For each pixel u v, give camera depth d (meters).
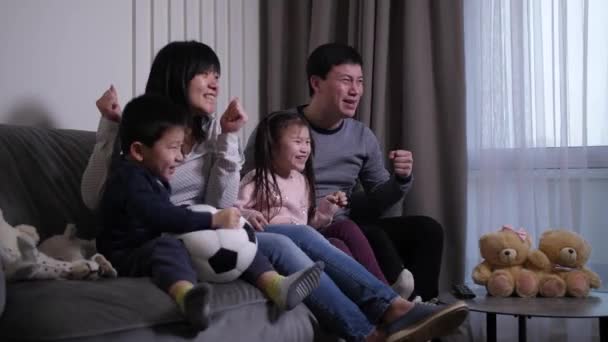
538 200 2.54
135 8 2.22
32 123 1.84
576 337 2.44
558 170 2.51
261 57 2.98
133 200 1.44
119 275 1.45
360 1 2.73
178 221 1.42
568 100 2.53
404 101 2.66
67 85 1.96
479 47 2.65
